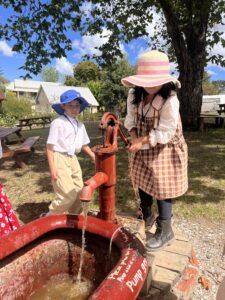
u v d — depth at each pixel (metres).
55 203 3.17
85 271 1.97
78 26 8.55
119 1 10.37
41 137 13.31
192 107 11.16
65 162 3.12
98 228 1.89
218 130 11.17
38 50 8.20
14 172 6.12
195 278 2.53
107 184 2.15
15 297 1.79
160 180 2.37
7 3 8.02
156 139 2.24
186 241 2.78
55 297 1.88
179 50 10.92
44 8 7.93
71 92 3.12
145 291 2.16
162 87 2.23
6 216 2.68
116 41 10.30
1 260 1.74
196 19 10.55
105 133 2.19
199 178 5.22
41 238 1.94
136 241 1.74
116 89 28.78
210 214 3.90
